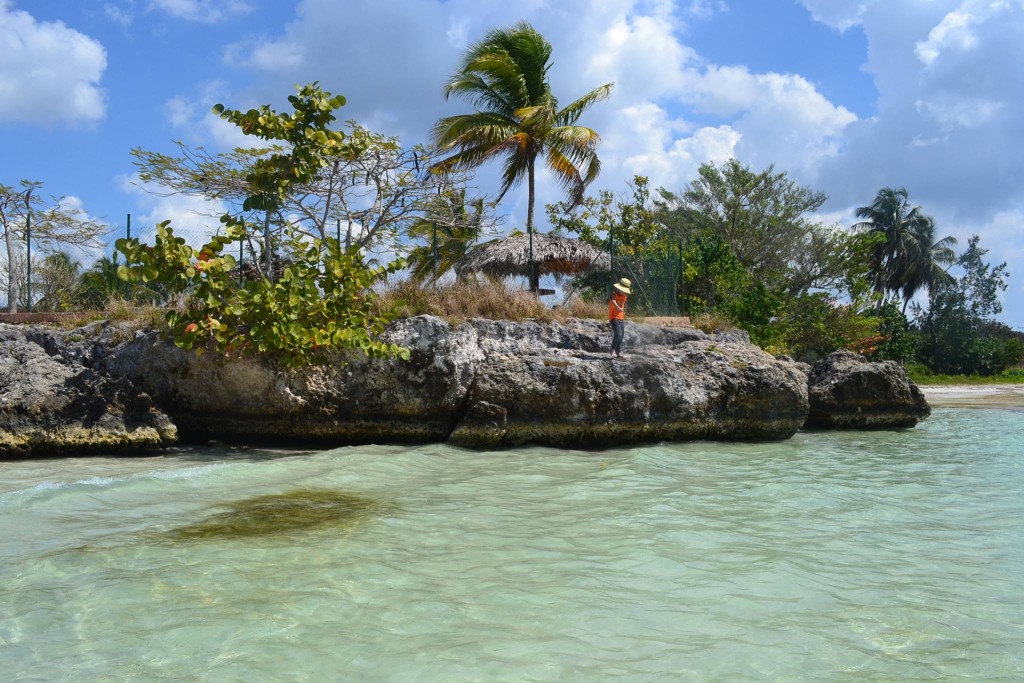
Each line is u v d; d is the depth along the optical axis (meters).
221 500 7.73
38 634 4.22
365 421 12.69
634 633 4.36
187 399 12.53
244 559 5.65
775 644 4.23
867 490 8.87
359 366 12.57
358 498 8.00
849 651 4.16
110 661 3.88
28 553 5.70
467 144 25.27
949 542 6.49
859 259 36.44
